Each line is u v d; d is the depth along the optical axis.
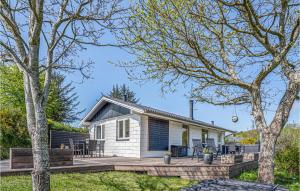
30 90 4.45
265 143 6.45
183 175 9.00
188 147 17.02
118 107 16.45
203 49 6.55
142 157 14.27
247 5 5.39
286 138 11.62
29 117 4.36
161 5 5.86
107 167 9.27
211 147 12.23
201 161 11.16
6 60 4.79
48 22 5.14
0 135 12.87
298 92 6.52
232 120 9.99
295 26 6.05
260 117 6.61
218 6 5.87
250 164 11.69
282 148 11.54
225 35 6.78
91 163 9.86
